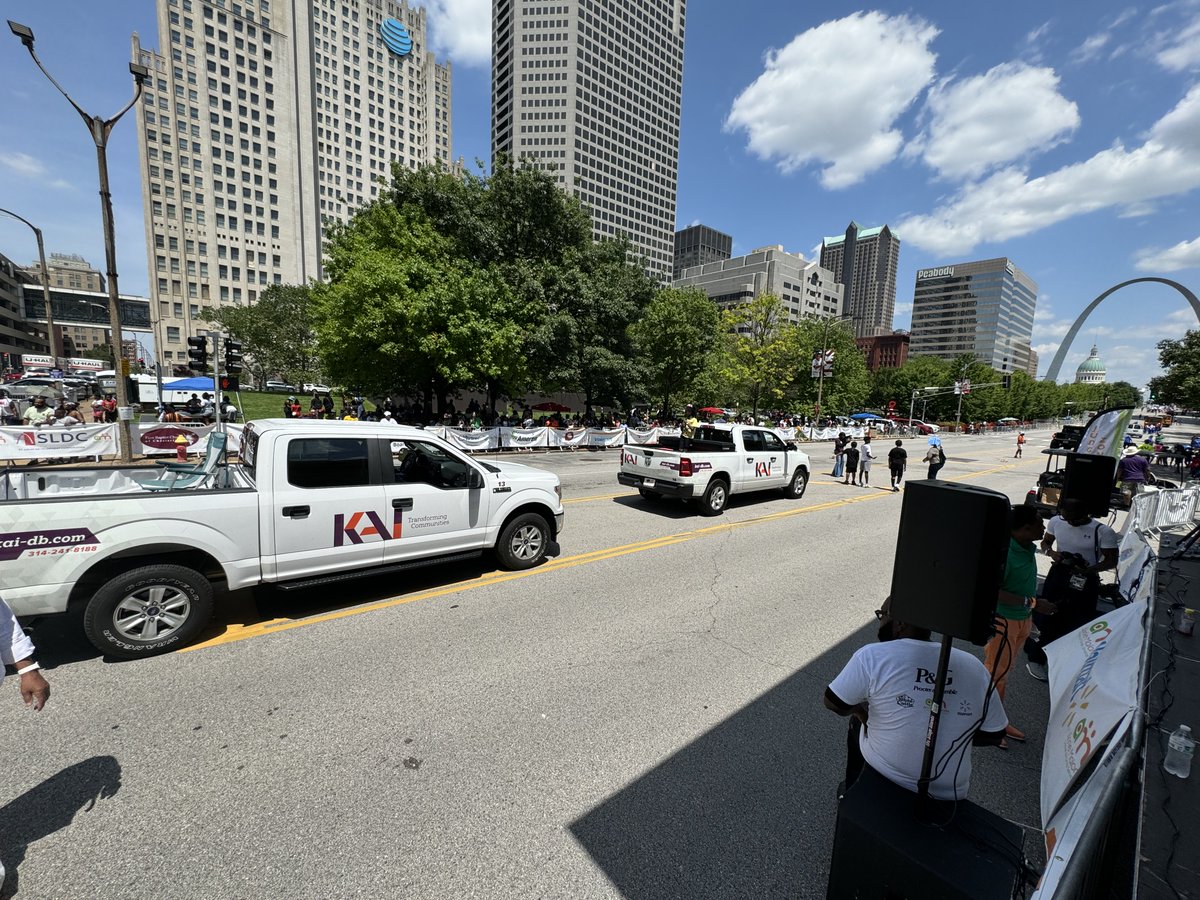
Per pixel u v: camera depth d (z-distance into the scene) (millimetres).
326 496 4777
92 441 13734
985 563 1771
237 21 88875
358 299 19797
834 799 2838
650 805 2727
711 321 33125
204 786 2730
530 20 123000
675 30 145625
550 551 6961
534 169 24953
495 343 20062
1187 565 5977
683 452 9656
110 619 3883
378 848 2396
